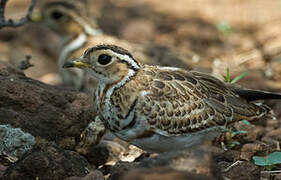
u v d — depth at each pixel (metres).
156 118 9.85
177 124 10.03
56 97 11.49
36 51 22.58
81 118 11.53
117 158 11.66
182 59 17.75
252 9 24.62
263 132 13.01
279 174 10.35
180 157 8.31
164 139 10.07
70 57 18.80
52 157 9.89
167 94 10.08
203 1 26.05
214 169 8.49
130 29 23.30
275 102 14.44
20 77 11.92
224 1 25.81
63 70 18.48
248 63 19.23
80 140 11.59
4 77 11.40
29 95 11.26
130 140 10.18
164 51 18.23
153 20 24.36
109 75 10.13
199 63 17.75
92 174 9.52
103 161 11.59
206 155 8.32
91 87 17.59
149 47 18.47
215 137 10.91
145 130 9.91
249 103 10.95
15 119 11.04
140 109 9.83
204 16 24.38
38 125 11.21
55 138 11.37
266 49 19.89
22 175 9.73
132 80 10.10
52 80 19.72
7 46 23.11
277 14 23.83
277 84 16.84
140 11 25.30
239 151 11.59
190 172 7.77
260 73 17.52
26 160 9.77
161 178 7.49
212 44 22.08
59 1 19.33
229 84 11.27
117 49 10.16
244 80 16.09
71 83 18.19
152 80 10.21
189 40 22.50
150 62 17.30
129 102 9.87
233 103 10.66
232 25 23.25
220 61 18.78
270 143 12.10
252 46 21.00
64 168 9.91
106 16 24.86
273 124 13.47
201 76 11.02
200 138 10.42
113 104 9.98
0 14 14.36
